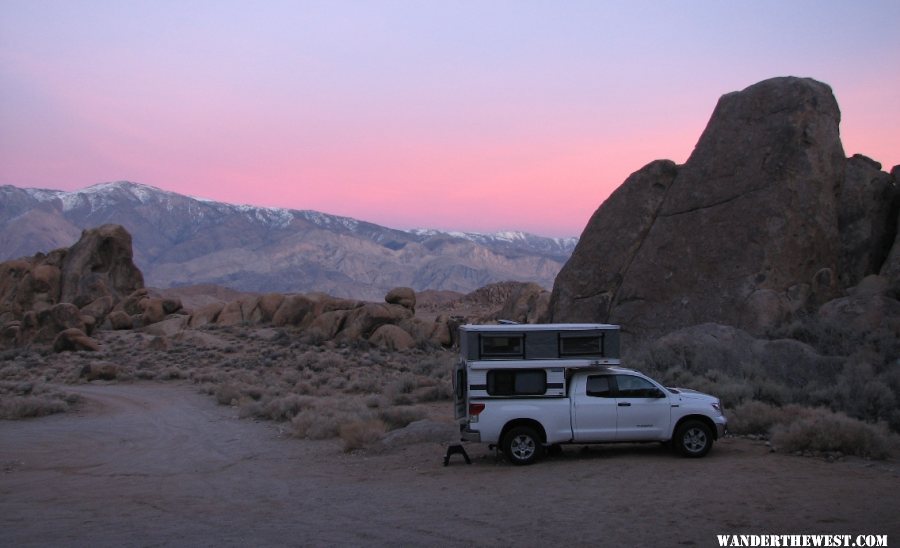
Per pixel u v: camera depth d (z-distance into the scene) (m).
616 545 8.76
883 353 23.36
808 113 31.44
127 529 10.66
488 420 14.52
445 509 11.20
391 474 14.92
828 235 30.77
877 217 31.98
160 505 12.65
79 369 42.44
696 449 14.30
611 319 33.62
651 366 24.95
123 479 15.95
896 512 9.86
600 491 11.83
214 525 10.77
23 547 9.65
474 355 14.69
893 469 12.70
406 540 9.40
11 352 50.00
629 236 35.19
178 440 22.12
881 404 18.30
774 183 30.95
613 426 14.44
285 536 9.84
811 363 22.70
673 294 32.00
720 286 30.55
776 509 10.15
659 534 9.15
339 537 9.68
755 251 30.27
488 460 15.72
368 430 18.89
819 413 16.42
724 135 33.47
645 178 35.88
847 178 33.09
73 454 20.12
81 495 13.97
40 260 68.44
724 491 11.34
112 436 23.38
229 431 23.42
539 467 14.24
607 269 35.22
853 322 26.64
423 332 49.69
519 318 52.38
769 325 28.14
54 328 54.25
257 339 51.59
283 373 40.38
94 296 63.84
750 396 19.86
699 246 32.00
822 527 9.23
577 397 14.56
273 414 25.44
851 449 13.93
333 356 43.31
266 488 14.07
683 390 15.29
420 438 18.50
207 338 51.41
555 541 9.04
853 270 31.45
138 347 51.41
